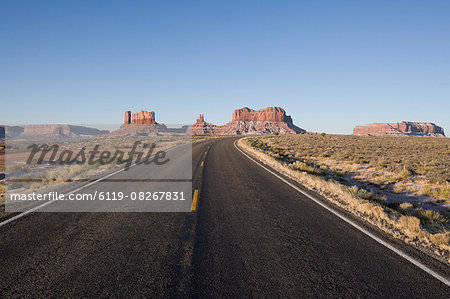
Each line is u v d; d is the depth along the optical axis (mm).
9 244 4191
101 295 2875
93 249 4016
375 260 3828
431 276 3424
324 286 3129
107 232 4730
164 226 5066
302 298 2881
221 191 8250
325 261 3764
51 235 4570
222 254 3900
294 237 4625
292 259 3797
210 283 3127
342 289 3074
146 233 4699
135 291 2949
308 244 4340
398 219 5742
